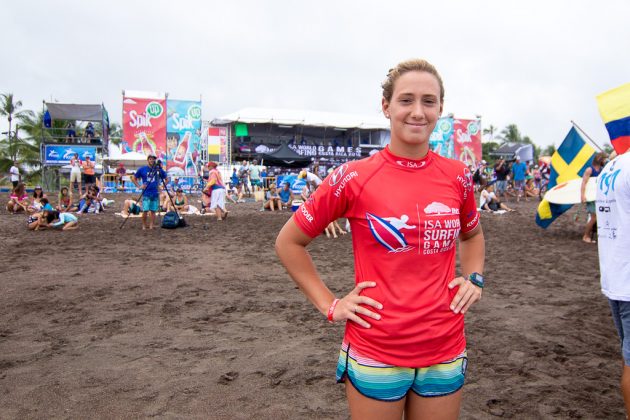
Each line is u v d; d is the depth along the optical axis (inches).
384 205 61.5
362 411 63.6
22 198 641.0
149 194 466.0
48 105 984.9
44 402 117.5
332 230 427.8
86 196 657.0
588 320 186.4
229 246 368.8
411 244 61.1
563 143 463.8
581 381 131.9
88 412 112.8
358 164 64.9
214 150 1264.8
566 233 452.1
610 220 98.7
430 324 61.7
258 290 230.7
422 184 63.1
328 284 244.4
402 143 63.2
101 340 160.7
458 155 1366.9
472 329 175.0
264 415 112.2
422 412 64.1
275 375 134.3
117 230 463.5
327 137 1656.0
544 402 119.6
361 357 62.9
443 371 63.5
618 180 95.3
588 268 288.7
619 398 122.1
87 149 1010.1
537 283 249.3
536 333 170.9
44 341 159.2
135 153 1008.2
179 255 326.0
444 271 64.1
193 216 610.2
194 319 184.7
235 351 152.3
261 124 1469.0
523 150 1353.3
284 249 68.1
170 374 134.4
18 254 322.0
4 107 1322.6
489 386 128.3
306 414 112.9
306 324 180.1
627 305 94.7
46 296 214.2
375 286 62.4
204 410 114.3
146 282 244.4
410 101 62.9
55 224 470.3
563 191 418.0
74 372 135.1
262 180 1049.5
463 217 70.5
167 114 1074.1
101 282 243.0
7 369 136.7
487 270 282.8
